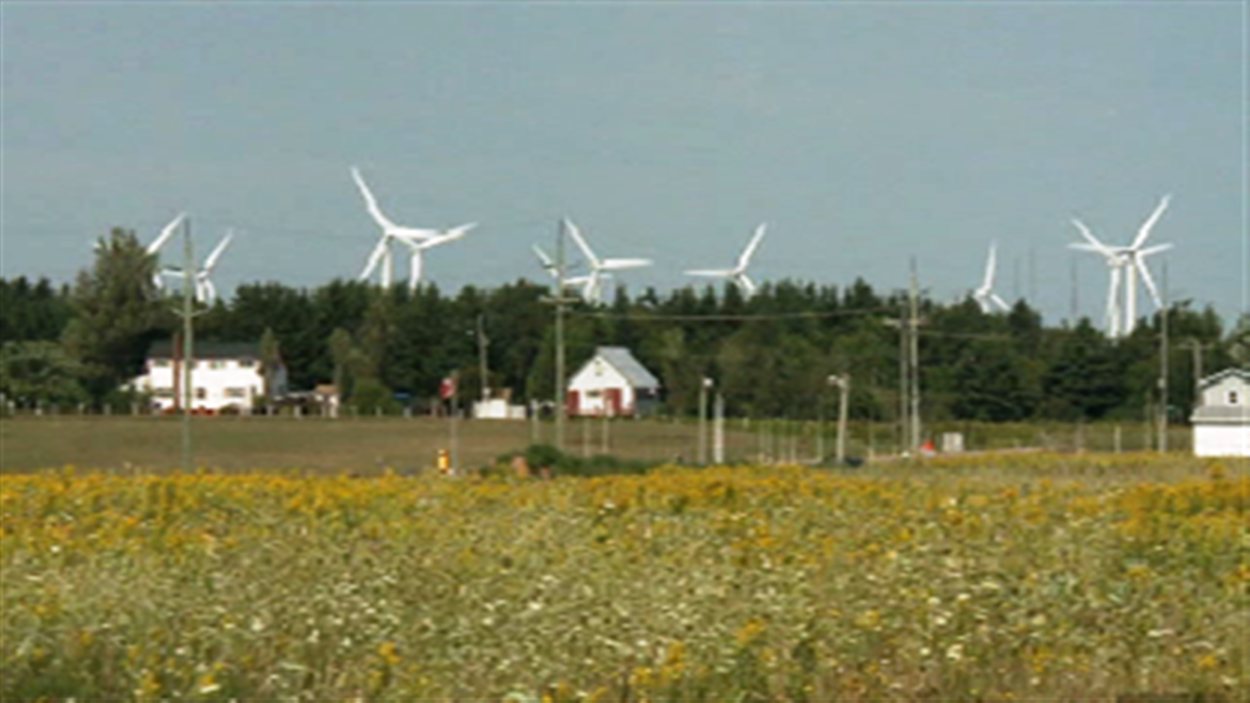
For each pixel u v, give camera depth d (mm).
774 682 36094
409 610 39125
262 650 36438
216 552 47938
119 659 35500
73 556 49750
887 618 39438
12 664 34906
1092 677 37781
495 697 33844
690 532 56531
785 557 47969
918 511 64375
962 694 36781
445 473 106188
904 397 189125
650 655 35438
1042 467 138625
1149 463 144500
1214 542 55938
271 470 135000
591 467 128875
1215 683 37219
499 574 43625
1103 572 46125
